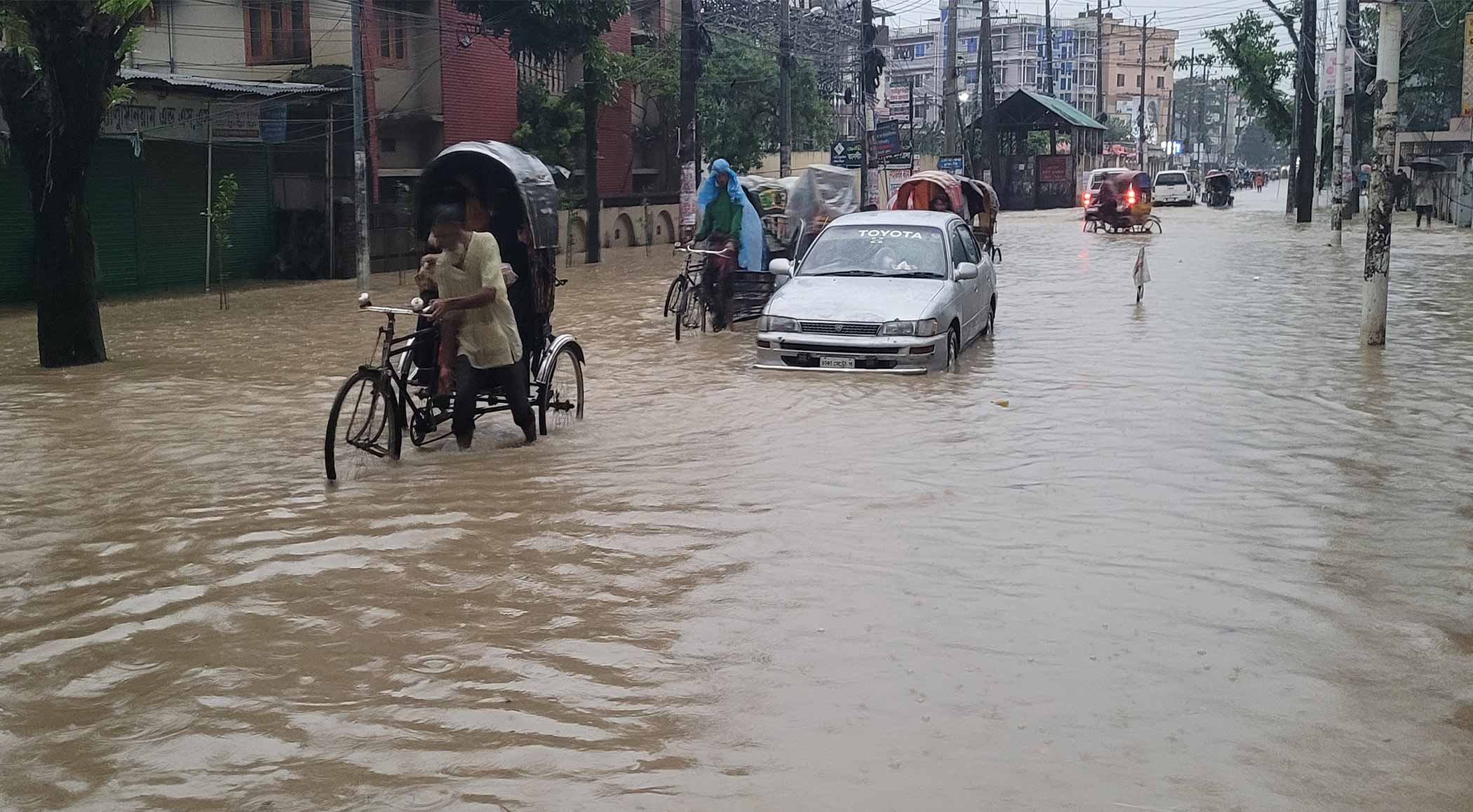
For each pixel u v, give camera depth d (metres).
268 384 12.07
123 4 12.62
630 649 4.96
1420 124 53.19
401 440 8.51
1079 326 15.94
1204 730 4.17
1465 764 3.92
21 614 5.47
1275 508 7.11
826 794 3.74
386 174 28.39
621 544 6.42
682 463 8.37
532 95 33.22
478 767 3.94
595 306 19.12
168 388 11.82
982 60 57.19
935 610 5.38
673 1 44.28
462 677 4.69
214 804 3.72
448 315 8.58
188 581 5.89
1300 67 42.16
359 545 6.45
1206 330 15.32
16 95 13.02
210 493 7.64
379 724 4.27
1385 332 13.88
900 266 13.27
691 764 3.96
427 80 29.89
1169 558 6.13
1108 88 124.06
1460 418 9.77
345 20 26.45
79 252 13.44
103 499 7.55
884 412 10.20
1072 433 9.27
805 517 6.93
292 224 25.88
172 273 23.66
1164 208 61.34
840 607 5.43
